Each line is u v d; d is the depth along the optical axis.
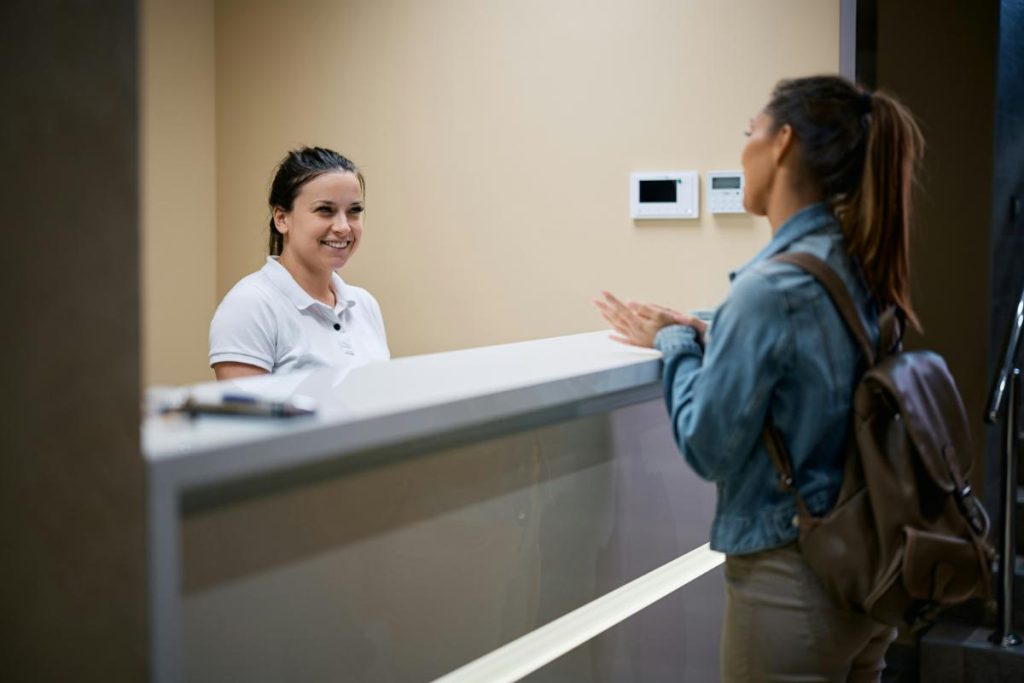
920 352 1.76
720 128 3.10
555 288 3.36
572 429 1.92
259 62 3.79
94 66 1.15
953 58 3.91
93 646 1.19
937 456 1.63
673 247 3.18
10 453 1.24
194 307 3.87
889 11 4.01
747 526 1.70
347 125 3.65
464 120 3.46
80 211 1.14
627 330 1.96
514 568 1.81
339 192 2.64
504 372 1.75
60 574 1.21
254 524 1.34
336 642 1.47
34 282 1.20
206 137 3.86
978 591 1.68
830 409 1.64
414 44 3.52
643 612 2.13
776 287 1.61
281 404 1.31
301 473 1.40
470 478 1.69
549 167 3.34
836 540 1.62
